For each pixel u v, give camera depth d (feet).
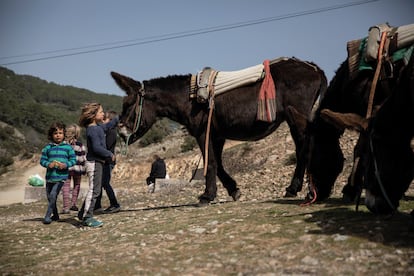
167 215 24.23
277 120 25.14
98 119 24.61
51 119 360.28
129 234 19.89
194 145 110.22
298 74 24.79
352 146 50.11
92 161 23.85
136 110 27.40
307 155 20.27
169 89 27.14
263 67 25.04
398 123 14.35
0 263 16.40
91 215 23.75
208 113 26.08
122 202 39.40
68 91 566.77
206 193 26.71
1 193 87.20
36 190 48.93
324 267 12.39
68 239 20.77
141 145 150.92
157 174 53.83
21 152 226.38
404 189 14.76
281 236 16.07
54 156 26.43
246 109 25.05
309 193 20.74
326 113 15.42
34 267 15.34
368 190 14.98
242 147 72.64
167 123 210.79
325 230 16.07
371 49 18.31
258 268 12.84
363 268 12.01
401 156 14.56
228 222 19.36
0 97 354.54
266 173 46.57
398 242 13.69
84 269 14.48
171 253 15.55
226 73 26.20
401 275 11.32
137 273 13.55
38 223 26.68
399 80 14.30
